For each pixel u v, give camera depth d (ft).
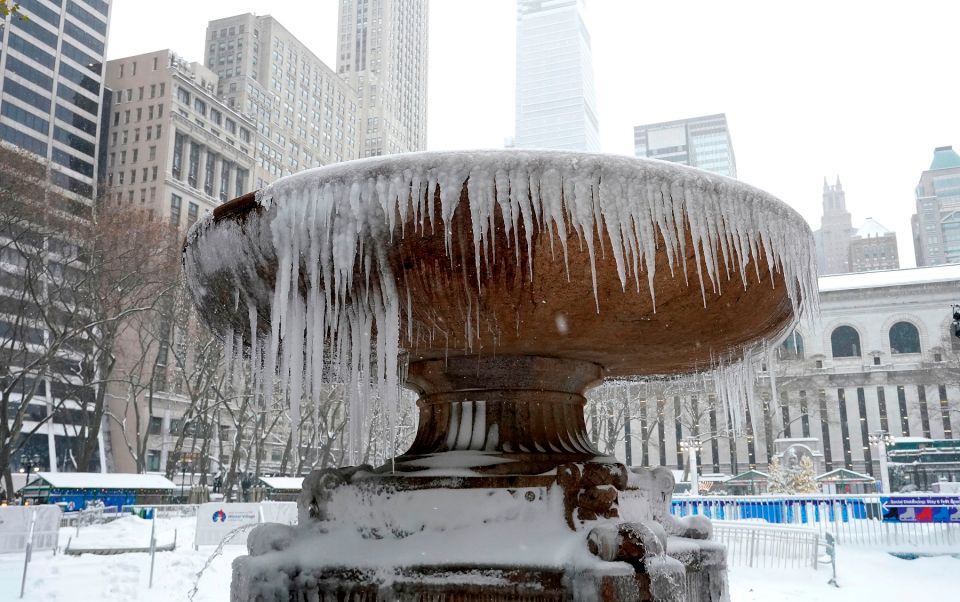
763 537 52.90
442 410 17.28
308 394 16.70
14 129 232.53
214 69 328.70
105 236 98.84
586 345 15.83
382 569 13.79
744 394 20.30
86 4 262.67
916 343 231.50
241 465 188.03
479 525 14.26
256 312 15.17
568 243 12.18
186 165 263.90
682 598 13.39
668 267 12.93
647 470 18.17
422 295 13.14
